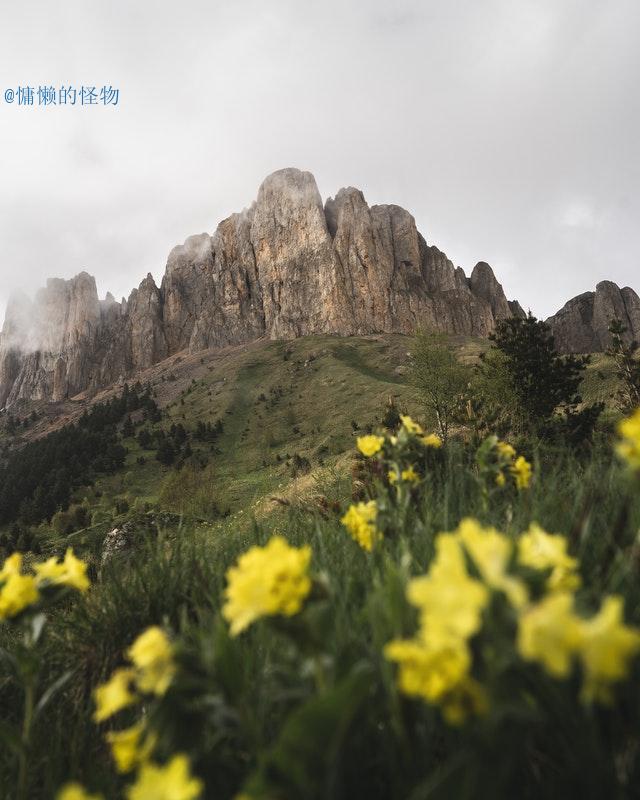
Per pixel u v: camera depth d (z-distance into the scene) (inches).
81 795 30.4
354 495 153.1
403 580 47.1
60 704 95.1
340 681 39.3
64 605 128.6
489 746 30.8
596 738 35.4
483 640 31.2
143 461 5295.3
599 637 26.8
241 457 4854.8
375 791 44.2
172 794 27.5
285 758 32.9
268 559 40.3
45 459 5792.3
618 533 53.9
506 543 34.8
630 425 42.9
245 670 59.1
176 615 110.8
